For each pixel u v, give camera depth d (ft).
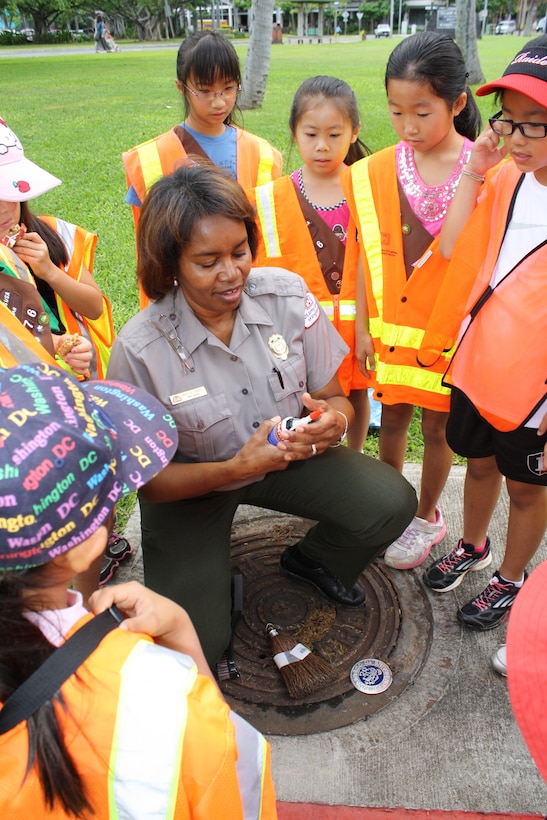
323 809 6.70
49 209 24.97
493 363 7.00
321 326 7.89
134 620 3.89
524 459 7.29
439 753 7.20
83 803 3.28
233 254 6.49
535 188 6.73
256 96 44.96
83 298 8.23
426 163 8.36
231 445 7.59
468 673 8.04
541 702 4.34
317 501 8.03
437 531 9.63
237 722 3.95
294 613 8.90
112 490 3.55
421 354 8.50
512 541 8.16
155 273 6.86
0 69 83.56
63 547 3.30
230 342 7.40
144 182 11.27
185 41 10.75
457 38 48.29
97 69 80.69
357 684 7.94
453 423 8.07
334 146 9.25
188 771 3.38
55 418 3.32
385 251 8.74
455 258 7.54
